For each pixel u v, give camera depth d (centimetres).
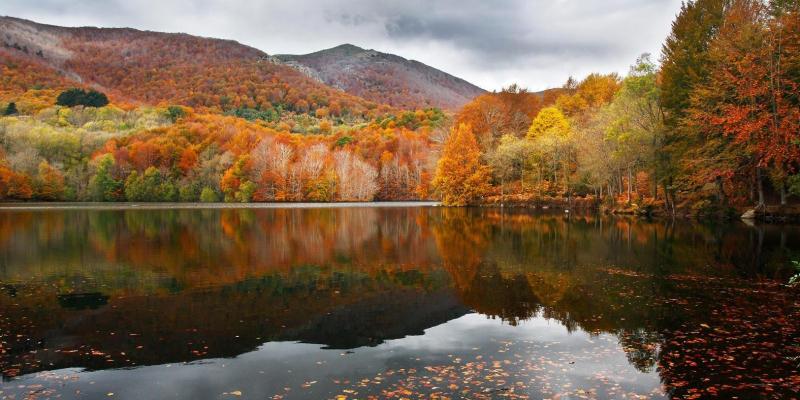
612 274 1838
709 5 4219
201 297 1526
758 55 3303
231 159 9450
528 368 930
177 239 3127
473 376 891
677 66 4194
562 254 2352
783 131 3061
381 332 1172
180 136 10244
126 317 1301
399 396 803
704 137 3844
